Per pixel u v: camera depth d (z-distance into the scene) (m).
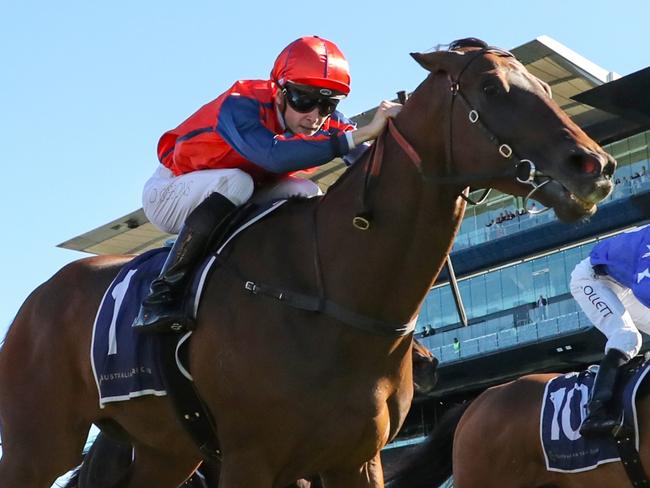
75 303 3.68
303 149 3.25
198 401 3.30
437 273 3.16
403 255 3.12
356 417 3.09
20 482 3.61
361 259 3.13
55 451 3.62
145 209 3.77
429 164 3.07
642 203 25.45
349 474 3.28
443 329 28.09
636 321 5.90
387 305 3.13
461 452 6.41
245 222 3.40
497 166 2.98
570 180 2.84
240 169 3.50
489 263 27.47
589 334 24.58
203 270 3.32
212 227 3.37
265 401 3.10
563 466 5.83
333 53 3.55
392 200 3.13
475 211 28.14
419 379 4.04
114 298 3.56
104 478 4.69
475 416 6.40
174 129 3.66
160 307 3.30
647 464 5.40
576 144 2.87
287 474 3.16
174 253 3.36
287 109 3.54
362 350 3.12
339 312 3.11
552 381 6.13
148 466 3.79
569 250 26.05
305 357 3.09
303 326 3.13
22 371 3.70
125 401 3.45
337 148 3.22
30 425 3.63
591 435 5.55
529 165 2.91
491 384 27.69
